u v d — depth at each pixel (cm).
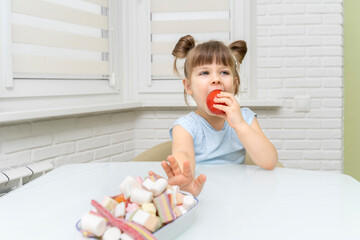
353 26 275
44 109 167
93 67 226
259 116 248
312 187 84
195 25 252
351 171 285
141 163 115
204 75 121
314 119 247
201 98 121
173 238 55
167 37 257
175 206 56
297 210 68
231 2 249
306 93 246
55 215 68
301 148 248
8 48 167
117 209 51
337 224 60
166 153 158
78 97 215
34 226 63
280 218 63
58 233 60
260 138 105
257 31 245
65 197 79
